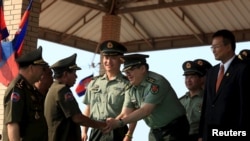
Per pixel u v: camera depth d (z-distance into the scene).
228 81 7.06
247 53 7.40
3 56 11.20
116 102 8.60
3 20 11.59
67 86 7.75
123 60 7.89
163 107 7.70
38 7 12.54
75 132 7.72
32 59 7.27
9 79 11.07
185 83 9.19
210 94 7.21
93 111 8.78
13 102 7.00
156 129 7.81
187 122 7.89
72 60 7.86
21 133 7.07
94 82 8.88
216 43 7.19
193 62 9.15
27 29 12.22
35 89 7.34
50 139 7.62
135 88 7.99
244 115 6.87
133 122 7.82
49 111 7.67
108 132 7.94
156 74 7.81
